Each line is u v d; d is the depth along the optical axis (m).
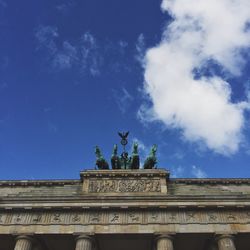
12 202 56.47
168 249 52.75
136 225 54.81
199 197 56.19
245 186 62.41
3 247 59.53
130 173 61.72
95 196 56.66
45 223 55.31
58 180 62.88
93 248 54.84
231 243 53.25
